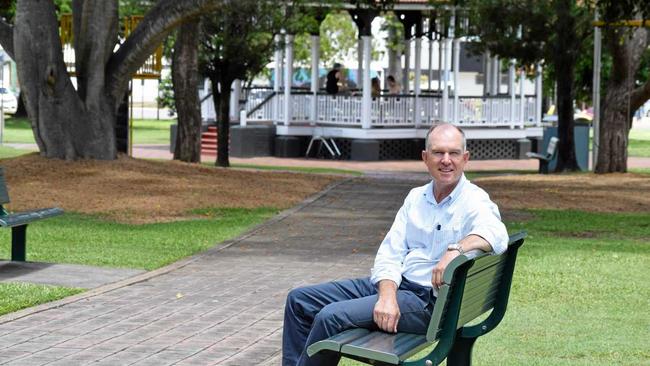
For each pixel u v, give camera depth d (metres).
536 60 30.02
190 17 21.77
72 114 21.53
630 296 10.46
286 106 40.12
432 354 5.68
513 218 17.97
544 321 9.20
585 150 33.69
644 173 28.53
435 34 40.66
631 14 23.95
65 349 7.93
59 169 20.41
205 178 21.42
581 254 13.40
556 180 25.84
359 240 14.80
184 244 13.82
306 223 16.69
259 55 30.19
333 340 5.58
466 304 5.85
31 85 21.39
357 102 39.03
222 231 15.27
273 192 20.67
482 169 35.69
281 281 11.20
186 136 28.56
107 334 8.47
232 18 29.25
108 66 22.02
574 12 28.42
